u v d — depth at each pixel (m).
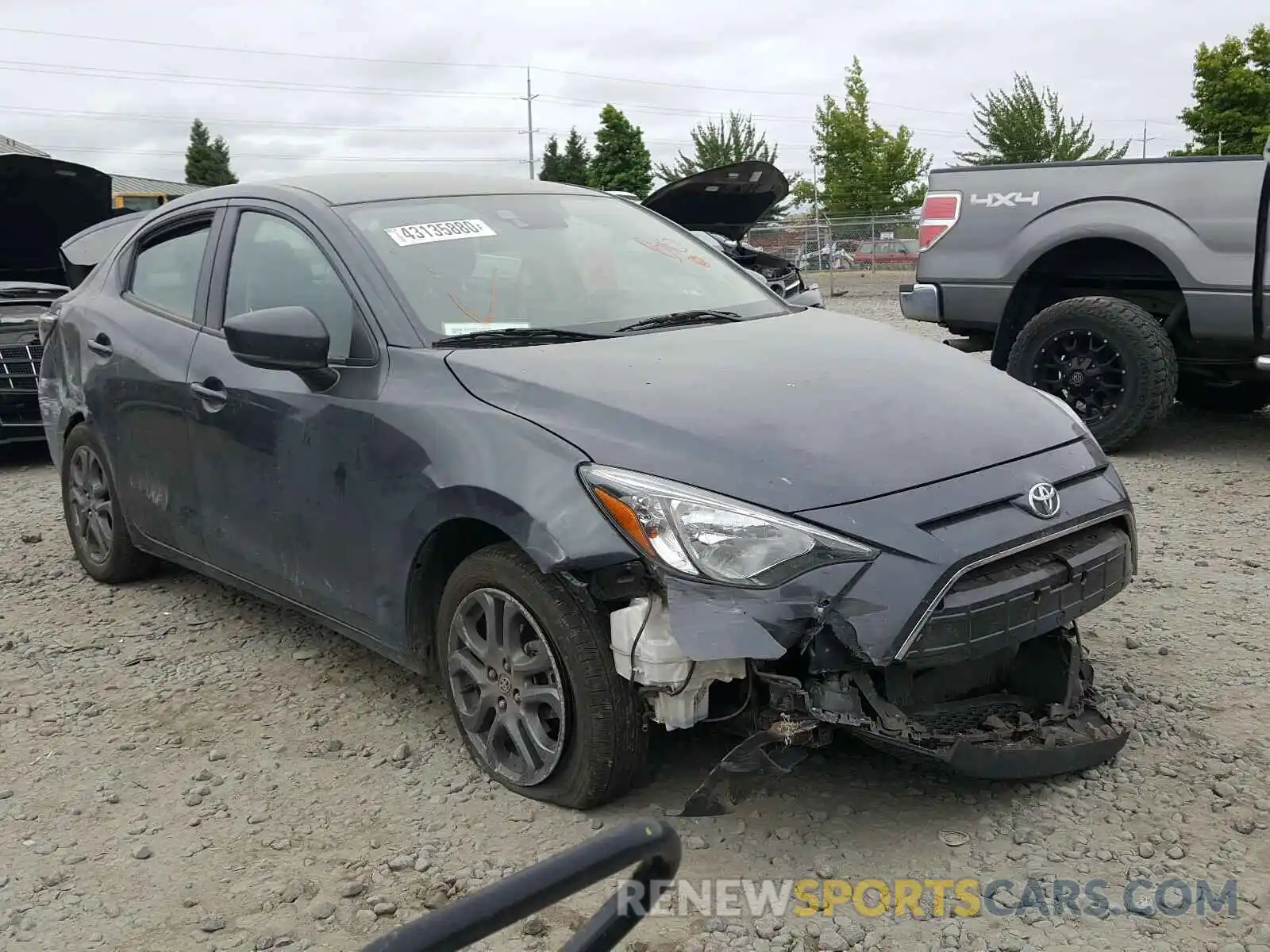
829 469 2.87
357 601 3.60
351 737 3.68
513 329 3.61
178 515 4.41
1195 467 6.84
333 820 3.19
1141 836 2.95
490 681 3.23
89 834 3.17
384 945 1.19
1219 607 4.50
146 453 4.53
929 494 2.88
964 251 7.61
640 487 2.81
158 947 2.67
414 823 3.15
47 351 5.37
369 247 3.75
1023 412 3.38
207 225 4.48
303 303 3.85
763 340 3.69
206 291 4.34
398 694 3.99
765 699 2.87
